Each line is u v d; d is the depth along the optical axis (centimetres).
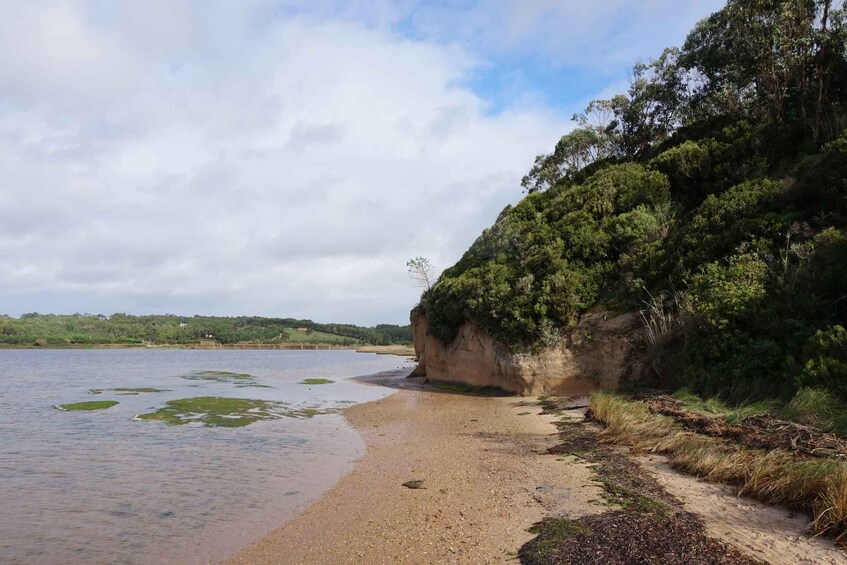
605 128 3628
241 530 782
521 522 743
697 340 1555
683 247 1925
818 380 1094
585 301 2189
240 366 5938
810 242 1422
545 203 3105
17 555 700
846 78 2214
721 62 2883
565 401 1898
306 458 1230
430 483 977
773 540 615
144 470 1131
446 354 3034
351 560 659
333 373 4625
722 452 926
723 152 2414
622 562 575
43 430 1627
